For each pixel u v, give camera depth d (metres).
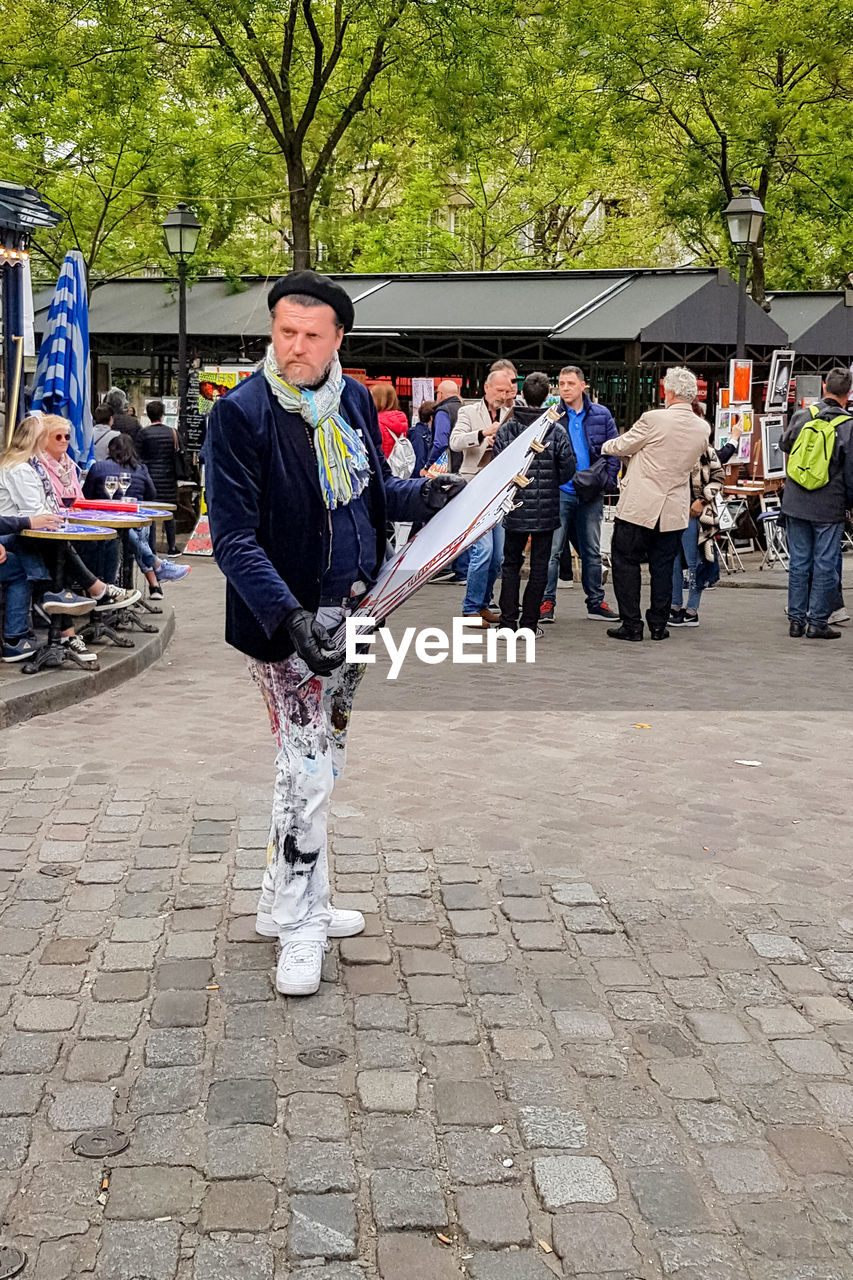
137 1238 2.51
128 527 7.95
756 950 3.96
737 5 19.16
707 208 21.28
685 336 15.81
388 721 6.78
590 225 31.84
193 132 22.48
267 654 3.47
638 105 19.58
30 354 10.96
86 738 6.30
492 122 17.17
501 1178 2.74
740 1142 2.89
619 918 4.18
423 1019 3.45
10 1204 2.62
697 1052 3.31
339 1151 2.81
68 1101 3.01
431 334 16.56
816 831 5.11
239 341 19.02
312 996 3.57
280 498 3.42
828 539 9.64
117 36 16.72
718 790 5.63
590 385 16.12
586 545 10.59
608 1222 2.59
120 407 14.75
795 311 19.42
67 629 7.51
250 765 5.86
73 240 24.22
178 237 16.34
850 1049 3.35
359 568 3.59
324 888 3.68
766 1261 2.48
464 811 5.27
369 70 16.45
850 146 20.22
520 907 4.25
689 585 10.44
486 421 9.81
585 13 17.80
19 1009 3.46
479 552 9.89
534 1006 3.55
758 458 15.12
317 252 26.53
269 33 16.78
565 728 6.71
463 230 30.53
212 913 4.15
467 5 15.30
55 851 4.68
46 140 22.02
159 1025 3.38
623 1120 2.97
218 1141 2.84
